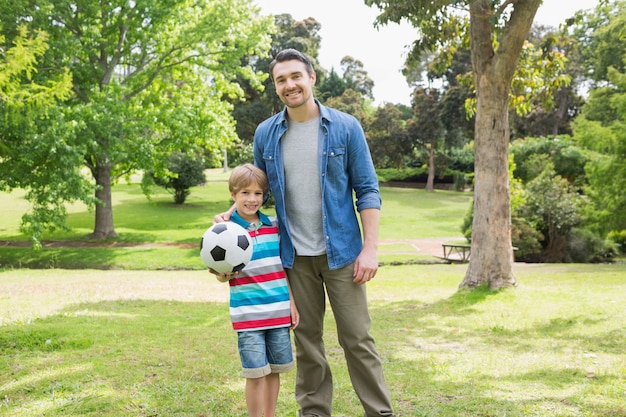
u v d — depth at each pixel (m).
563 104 41.19
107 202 22.03
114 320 6.52
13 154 15.94
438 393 3.82
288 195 2.99
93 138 18.16
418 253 19.62
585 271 13.31
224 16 21.25
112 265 17.06
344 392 3.84
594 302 7.80
